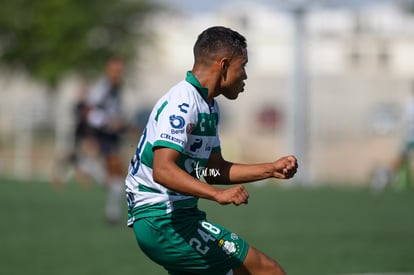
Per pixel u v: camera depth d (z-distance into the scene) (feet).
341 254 113.91
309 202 187.73
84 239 125.59
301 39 275.39
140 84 425.69
